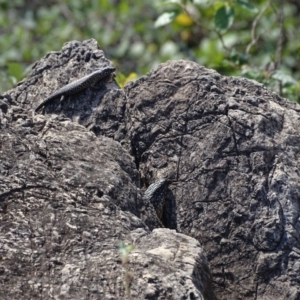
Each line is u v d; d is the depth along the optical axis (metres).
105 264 18.69
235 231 22.12
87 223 19.81
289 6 47.56
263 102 23.92
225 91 24.06
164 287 18.16
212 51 42.22
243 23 45.12
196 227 22.52
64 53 26.73
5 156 21.17
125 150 23.08
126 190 21.48
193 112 23.70
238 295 21.66
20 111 23.09
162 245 19.42
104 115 24.75
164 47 45.03
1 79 37.06
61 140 22.36
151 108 24.17
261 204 22.16
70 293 18.11
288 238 21.61
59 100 25.19
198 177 22.95
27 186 20.42
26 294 18.05
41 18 51.12
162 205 22.67
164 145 23.67
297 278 21.23
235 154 22.92
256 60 41.59
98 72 25.20
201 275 19.12
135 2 50.25
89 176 21.22
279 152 22.89
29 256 18.80
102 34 47.91
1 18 51.00
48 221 19.69
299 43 42.12
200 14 46.56
